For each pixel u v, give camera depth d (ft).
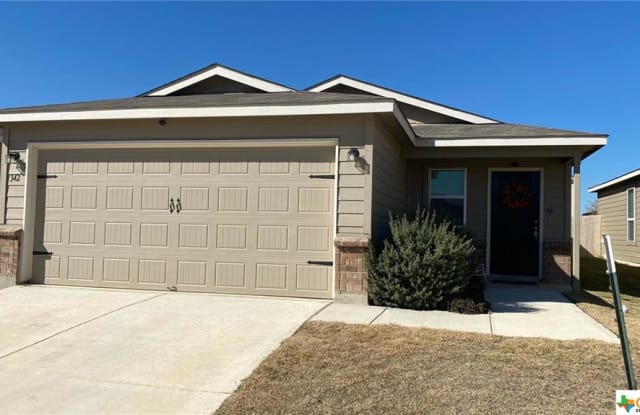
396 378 12.80
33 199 26.66
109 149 26.03
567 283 31.07
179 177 25.23
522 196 33.55
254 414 10.77
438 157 31.22
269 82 34.40
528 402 11.25
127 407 11.34
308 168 23.84
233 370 13.64
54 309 20.76
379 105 21.99
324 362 14.08
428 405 11.10
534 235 33.24
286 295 23.85
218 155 24.85
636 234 53.72
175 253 25.09
